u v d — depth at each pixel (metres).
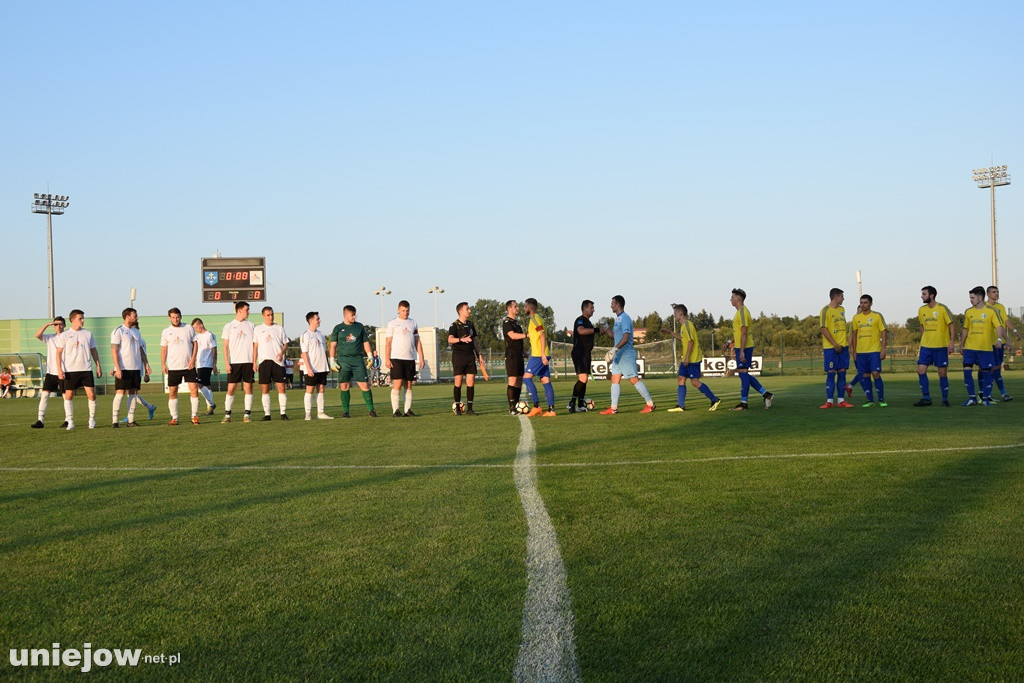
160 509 5.65
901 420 11.68
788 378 34.75
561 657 2.77
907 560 3.89
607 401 18.69
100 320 40.28
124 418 16.89
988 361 14.60
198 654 2.88
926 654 2.76
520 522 4.95
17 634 3.12
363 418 15.02
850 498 5.52
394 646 2.91
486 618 3.18
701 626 3.04
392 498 5.90
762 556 4.01
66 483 7.05
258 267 40.81
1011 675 2.59
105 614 3.34
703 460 7.64
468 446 9.36
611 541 4.39
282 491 6.34
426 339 40.34
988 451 7.88
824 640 2.89
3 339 41.72
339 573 3.88
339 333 15.40
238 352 15.08
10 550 4.46
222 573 3.91
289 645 2.95
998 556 3.96
